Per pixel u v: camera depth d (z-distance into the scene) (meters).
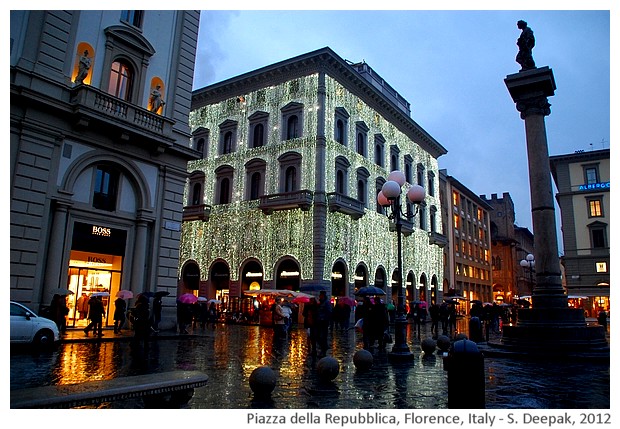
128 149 18.78
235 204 35.88
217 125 38.69
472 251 61.72
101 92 17.41
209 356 12.46
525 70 14.88
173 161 20.64
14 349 12.66
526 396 7.57
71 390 5.40
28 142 15.71
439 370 10.37
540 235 14.10
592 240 48.03
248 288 34.34
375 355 13.30
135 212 19.25
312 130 33.16
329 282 31.88
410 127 46.09
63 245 16.61
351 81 36.78
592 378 9.20
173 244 20.30
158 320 17.89
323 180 32.22
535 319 13.45
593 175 49.25
